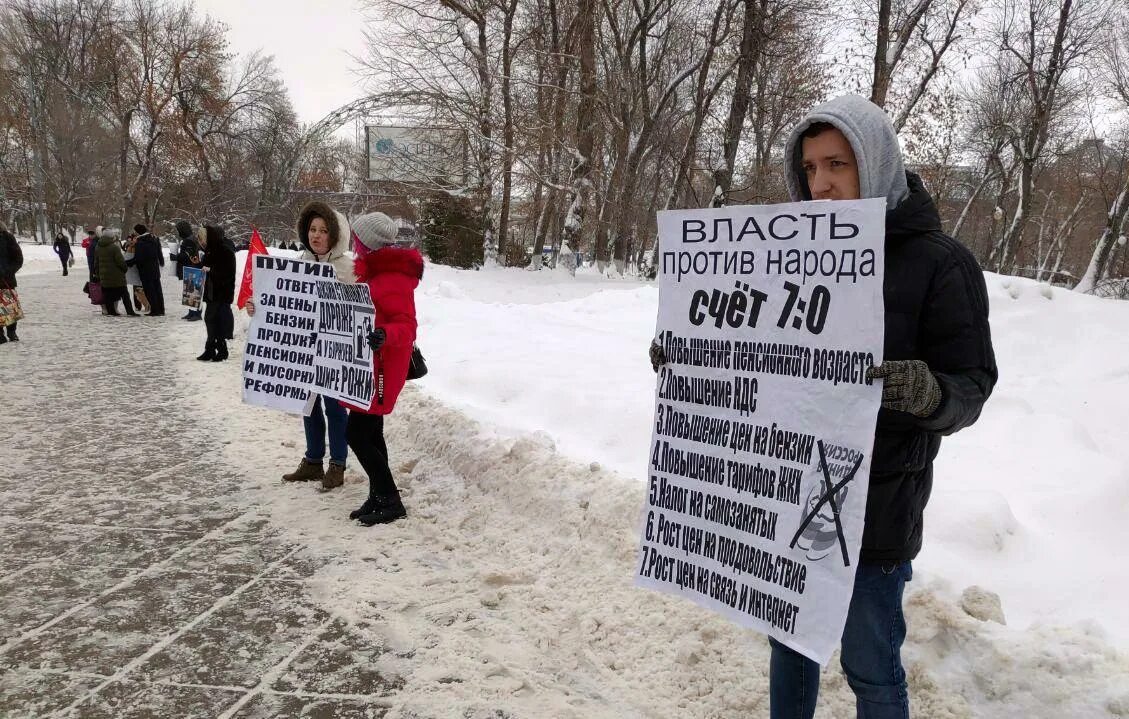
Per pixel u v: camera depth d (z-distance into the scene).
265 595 3.42
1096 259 21.44
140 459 5.45
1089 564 2.96
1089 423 5.20
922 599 2.52
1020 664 2.24
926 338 1.73
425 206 25.12
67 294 18.66
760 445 1.95
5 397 7.20
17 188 52.00
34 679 2.74
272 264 4.50
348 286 4.24
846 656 1.88
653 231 42.69
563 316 10.52
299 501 4.65
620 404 5.29
